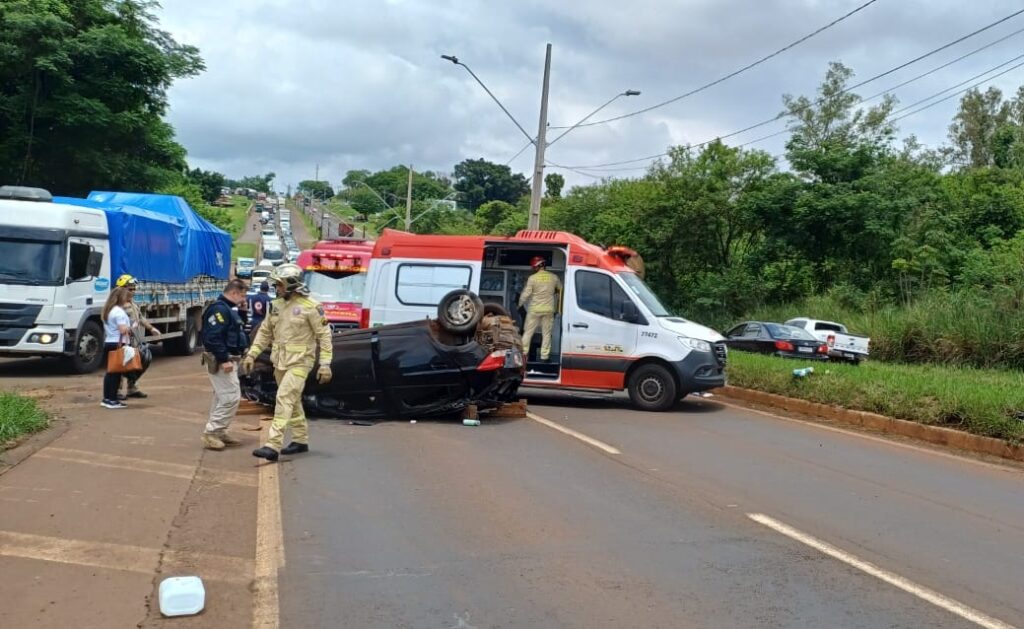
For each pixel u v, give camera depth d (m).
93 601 4.87
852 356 23.58
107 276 16.95
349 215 137.75
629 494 7.71
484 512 6.95
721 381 13.62
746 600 5.11
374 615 4.77
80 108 29.52
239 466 8.43
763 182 36.31
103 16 31.83
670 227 36.81
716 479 8.48
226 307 9.10
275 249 70.75
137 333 12.29
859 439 11.48
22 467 7.86
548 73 24.95
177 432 10.04
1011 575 5.75
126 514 6.57
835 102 41.47
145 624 4.59
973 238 33.75
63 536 5.97
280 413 8.77
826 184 33.88
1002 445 10.59
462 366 11.18
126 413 11.33
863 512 7.35
